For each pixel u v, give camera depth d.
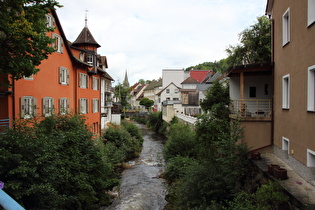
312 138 7.71
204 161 12.46
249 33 19.03
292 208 6.90
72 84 20.75
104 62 33.12
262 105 15.42
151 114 55.72
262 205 7.34
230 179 10.27
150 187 17.56
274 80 12.26
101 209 13.66
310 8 7.89
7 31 7.50
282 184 7.90
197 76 72.50
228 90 18.14
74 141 12.12
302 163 8.55
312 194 6.97
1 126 12.05
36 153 8.50
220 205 9.52
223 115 15.91
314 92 7.92
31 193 7.92
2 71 8.14
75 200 11.37
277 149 11.56
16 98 13.25
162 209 13.90
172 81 74.69
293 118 9.43
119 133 27.39
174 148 21.50
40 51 8.82
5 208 1.45
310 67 7.85
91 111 25.38
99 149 14.47
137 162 25.25
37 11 8.48
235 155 10.70
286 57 10.34
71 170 11.56
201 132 15.72
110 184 16.09
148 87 97.50
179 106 40.19
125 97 72.00
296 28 9.13
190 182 11.61
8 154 7.71
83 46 25.41
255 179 9.95
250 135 12.48
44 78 16.05
